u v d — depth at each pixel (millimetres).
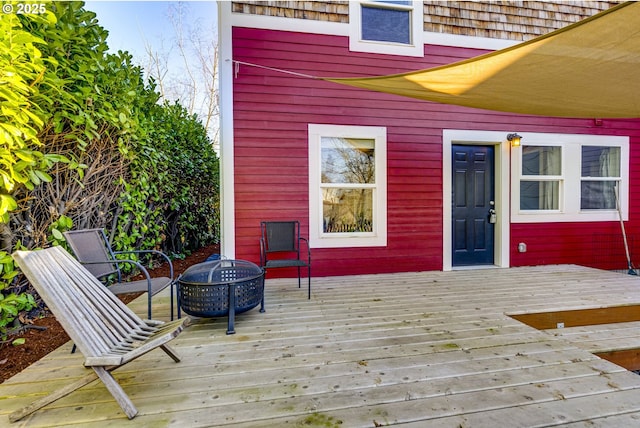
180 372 1896
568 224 5055
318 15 4234
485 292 3561
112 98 3160
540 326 2967
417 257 4590
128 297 3607
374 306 3104
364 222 4512
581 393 1651
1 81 1772
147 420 1468
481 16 4730
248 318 2803
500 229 4844
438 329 2531
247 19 4035
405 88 3336
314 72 4230
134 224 4098
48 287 1561
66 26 2498
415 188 4562
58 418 1489
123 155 3453
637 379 1782
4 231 2295
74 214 3039
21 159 2061
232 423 1445
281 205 4176
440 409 1532
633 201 5266
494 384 1741
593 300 3244
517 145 4730
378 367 1938
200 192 6809
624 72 2648
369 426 1420
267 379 1812
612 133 5191
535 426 1408
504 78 2869
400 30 4543
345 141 4422
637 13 1888
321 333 2473
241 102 4047
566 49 2314
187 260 5637
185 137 5852
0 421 1470
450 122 4645
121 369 1936
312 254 4301
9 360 2102
